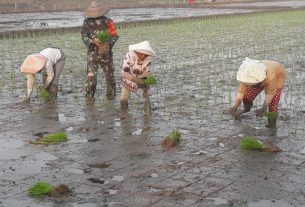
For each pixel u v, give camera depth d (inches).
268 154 355.3
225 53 677.9
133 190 317.1
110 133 389.7
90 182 325.4
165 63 601.6
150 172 335.0
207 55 659.4
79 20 1261.1
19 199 310.7
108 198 310.3
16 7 1722.4
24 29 917.8
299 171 334.6
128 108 440.5
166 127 398.9
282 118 415.5
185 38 825.5
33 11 1631.4
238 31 927.7
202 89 492.4
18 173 335.9
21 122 411.8
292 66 590.6
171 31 924.0
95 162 347.6
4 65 570.9
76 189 319.0
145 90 423.8
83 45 748.6
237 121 410.0
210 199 308.5
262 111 393.1
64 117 422.0
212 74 549.3
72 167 342.0
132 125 403.9
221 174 331.9
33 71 441.7
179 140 374.3
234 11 1515.7
